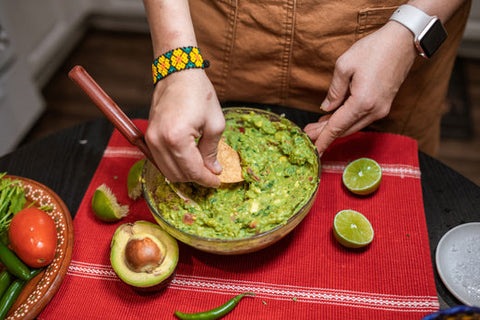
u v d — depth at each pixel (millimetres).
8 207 1199
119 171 1309
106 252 1133
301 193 1074
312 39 1321
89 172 1325
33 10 2785
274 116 1185
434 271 1067
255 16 1316
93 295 1053
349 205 1203
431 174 1273
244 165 1133
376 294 1027
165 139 895
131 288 1055
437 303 1000
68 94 3018
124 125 975
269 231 950
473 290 1012
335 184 1252
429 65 1389
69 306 1033
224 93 1543
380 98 1105
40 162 1354
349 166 1247
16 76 2527
